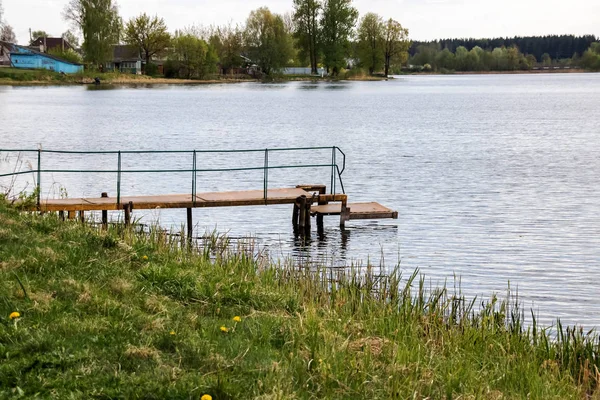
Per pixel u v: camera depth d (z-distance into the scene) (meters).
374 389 7.52
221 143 42.22
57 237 12.14
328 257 17.36
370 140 44.75
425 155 37.16
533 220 21.77
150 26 146.50
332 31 157.38
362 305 11.20
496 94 116.75
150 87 124.62
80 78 127.62
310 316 9.49
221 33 161.88
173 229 19.83
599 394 8.45
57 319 8.12
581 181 28.91
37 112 62.97
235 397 6.79
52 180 27.58
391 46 186.62
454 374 8.25
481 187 27.56
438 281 15.24
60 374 6.87
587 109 76.31
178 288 10.25
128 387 6.77
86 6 129.62
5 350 7.21
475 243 18.84
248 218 21.84
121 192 25.53
